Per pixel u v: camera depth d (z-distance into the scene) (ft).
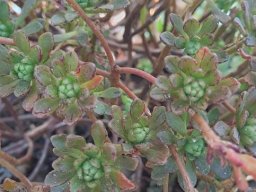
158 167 0.45
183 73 0.42
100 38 0.47
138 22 0.74
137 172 0.63
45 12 0.62
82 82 0.43
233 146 0.35
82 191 0.42
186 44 0.47
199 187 0.50
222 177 0.45
